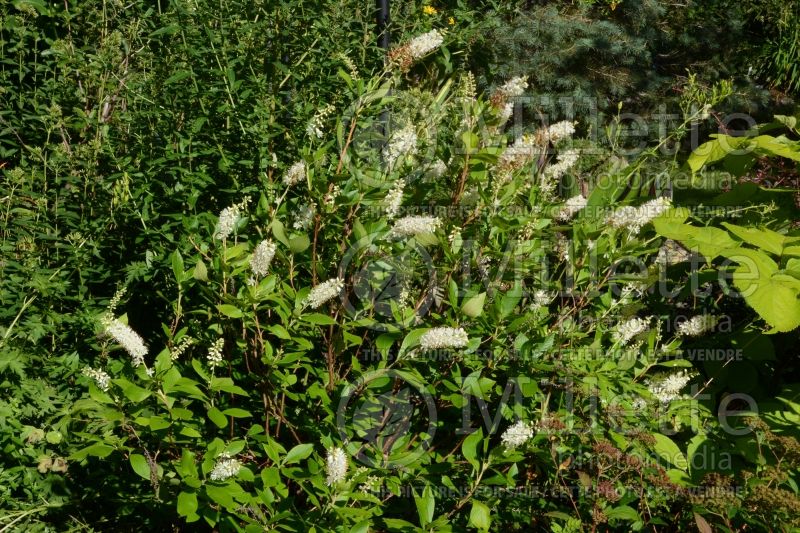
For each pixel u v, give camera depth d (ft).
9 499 8.96
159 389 7.53
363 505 8.36
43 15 13.42
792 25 27.43
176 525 8.99
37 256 10.58
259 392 9.39
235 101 11.66
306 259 9.11
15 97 11.98
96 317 10.19
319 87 12.26
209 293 8.41
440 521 7.60
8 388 9.48
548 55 24.16
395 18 14.56
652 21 27.86
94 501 9.43
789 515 8.23
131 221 11.37
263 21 12.66
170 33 12.17
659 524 9.44
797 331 12.96
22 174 10.87
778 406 11.75
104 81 12.46
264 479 7.38
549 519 9.15
